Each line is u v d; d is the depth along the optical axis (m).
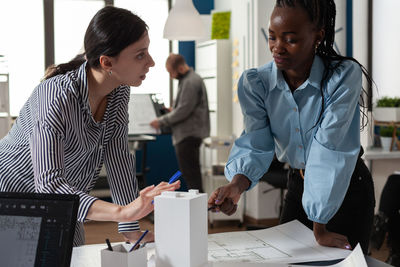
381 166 4.48
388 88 4.75
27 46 5.81
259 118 1.71
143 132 5.35
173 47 6.41
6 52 5.74
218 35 5.68
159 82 6.44
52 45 5.87
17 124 1.56
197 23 4.37
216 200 1.51
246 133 1.74
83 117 1.47
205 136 5.21
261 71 1.66
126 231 1.62
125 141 1.70
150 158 6.24
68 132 1.44
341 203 1.52
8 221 1.03
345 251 1.41
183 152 5.18
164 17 6.37
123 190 1.71
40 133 1.36
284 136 1.70
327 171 1.48
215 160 5.64
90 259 1.34
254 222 5.21
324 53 1.59
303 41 1.45
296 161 1.72
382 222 3.04
